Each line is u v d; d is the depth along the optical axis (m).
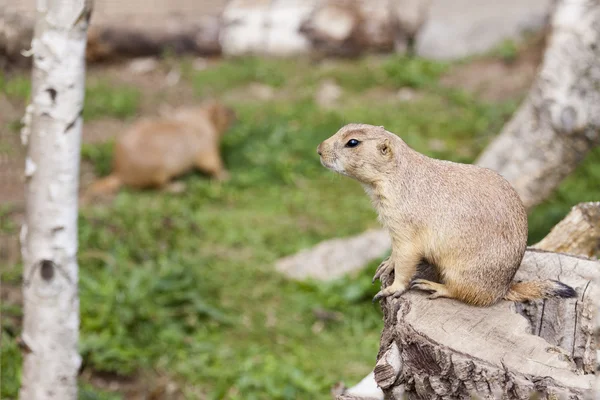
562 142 6.50
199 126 9.61
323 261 7.59
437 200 3.51
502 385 3.00
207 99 11.73
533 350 3.13
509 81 12.02
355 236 8.09
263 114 11.18
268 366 6.07
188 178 9.73
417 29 13.38
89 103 11.02
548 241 4.52
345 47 13.29
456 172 3.57
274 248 7.92
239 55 13.30
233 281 7.26
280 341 6.48
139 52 12.91
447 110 11.31
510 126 6.85
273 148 10.09
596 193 8.81
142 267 7.14
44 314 4.48
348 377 6.01
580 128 6.36
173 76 12.45
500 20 13.24
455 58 13.05
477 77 12.23
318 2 13.51
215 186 9.39
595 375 3.00
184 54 13.13
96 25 12.54
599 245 4.47
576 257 3.95
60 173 4.32
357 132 3.72
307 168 9.73
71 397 4.66
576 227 4.48
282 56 13.35
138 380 5.86
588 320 3.53
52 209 4.34
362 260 7.62
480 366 3.03
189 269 7.06
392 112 11.16
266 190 9.31
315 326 6.73
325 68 12.90
